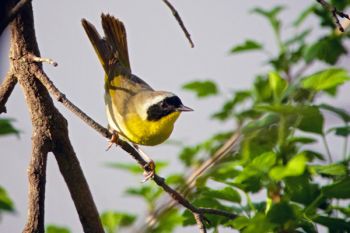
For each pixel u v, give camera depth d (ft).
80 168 27.43
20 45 26.20
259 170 27.66
